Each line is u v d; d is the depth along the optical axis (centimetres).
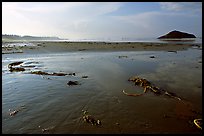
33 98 680
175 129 481
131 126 492
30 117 536
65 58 1773
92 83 874
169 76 1021
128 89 787
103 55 2022
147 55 2027
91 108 595
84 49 2666
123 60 1623
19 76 1014
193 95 719
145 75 1043
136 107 606
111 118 532
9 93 734
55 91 757
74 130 471
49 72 1119
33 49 2541
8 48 2589
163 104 631
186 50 2641
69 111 573
